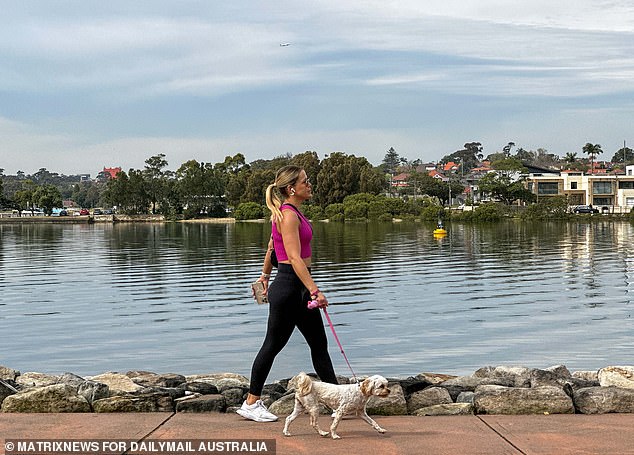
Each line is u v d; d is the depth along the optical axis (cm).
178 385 801
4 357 1619
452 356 1584
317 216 12519
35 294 2803
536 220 11138
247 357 1581
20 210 16838
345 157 13288
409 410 654
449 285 2984
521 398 629
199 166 15100
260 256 4703
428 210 11444
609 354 1600
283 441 539
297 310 613
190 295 2712
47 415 612
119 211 16150
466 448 510
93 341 1797
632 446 510
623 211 12212
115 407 636
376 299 2553
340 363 1525
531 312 2234
